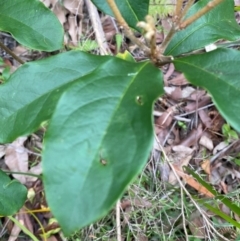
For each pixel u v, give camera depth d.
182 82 0.48
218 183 0.45
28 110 0.21
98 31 0.44
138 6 0.22
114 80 0.16
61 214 0.13
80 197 0.14
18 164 0.43
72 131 0.15
